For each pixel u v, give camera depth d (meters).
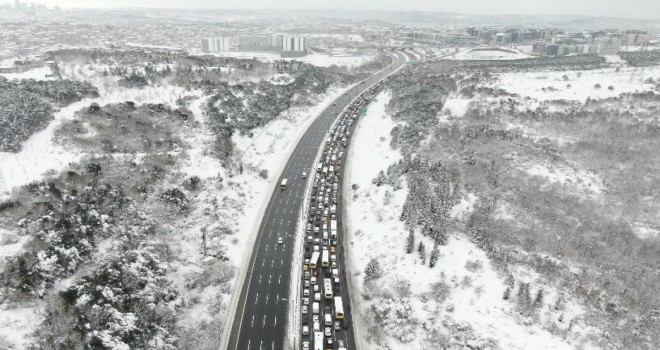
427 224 104.94
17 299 75.19
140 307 82.00
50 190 105.25
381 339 82.06
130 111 167.12
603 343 75.94
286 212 126.50
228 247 108.88
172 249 105.00
